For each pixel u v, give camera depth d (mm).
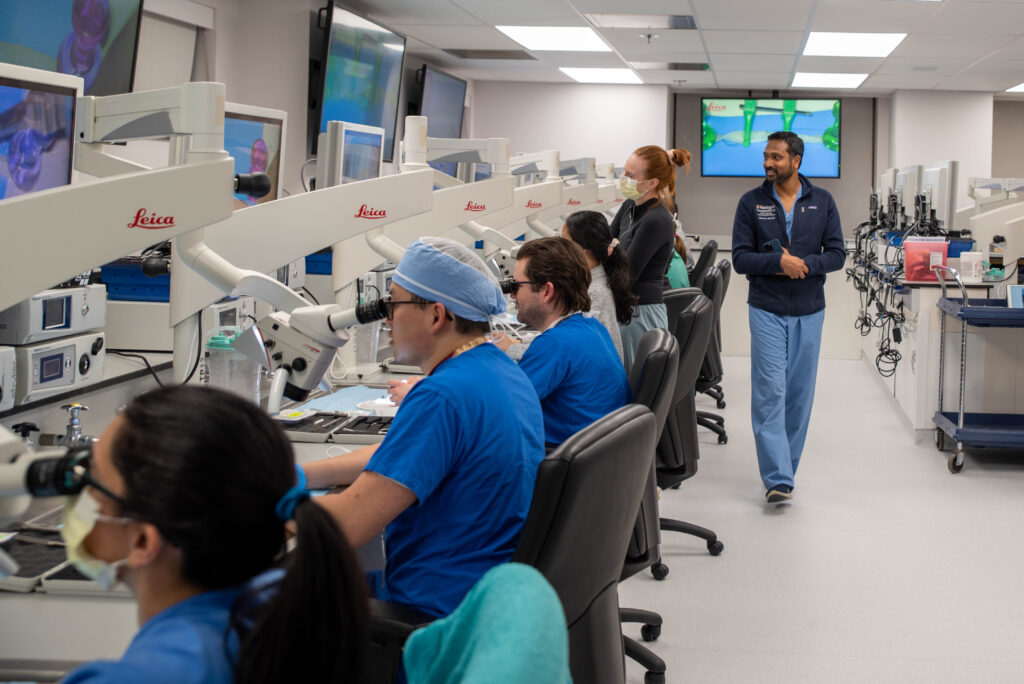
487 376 1526
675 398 2707
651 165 3812
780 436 3719
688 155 5227
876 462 4422
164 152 4746
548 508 1227
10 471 714
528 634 645
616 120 10289
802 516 3650
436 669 729
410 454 1432
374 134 3129
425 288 1563
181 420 695
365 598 722
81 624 1356
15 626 1367
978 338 4621
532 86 10312
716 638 2605
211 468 687
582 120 10320
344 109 5926
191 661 674
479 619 695
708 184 11688
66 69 3574
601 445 1260
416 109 8508
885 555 3223
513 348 3139
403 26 7004
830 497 3891
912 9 6133
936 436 4664
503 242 3143
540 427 1637
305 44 5699
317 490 1764
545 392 2334
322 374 1754
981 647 2539
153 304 2717
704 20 6621
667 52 8055
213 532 693
